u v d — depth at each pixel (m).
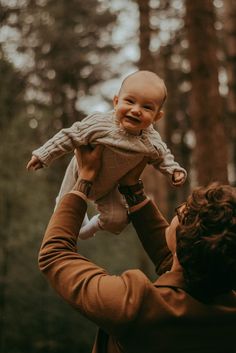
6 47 22.25
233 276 1.90
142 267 16.81
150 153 2.41
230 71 20.06
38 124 20.23
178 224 2.00
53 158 2.37
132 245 22.30
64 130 2.35
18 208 17.88
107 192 2.51
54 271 2.00
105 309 1.88
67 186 2.57
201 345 1.94
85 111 26.80
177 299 1.94
